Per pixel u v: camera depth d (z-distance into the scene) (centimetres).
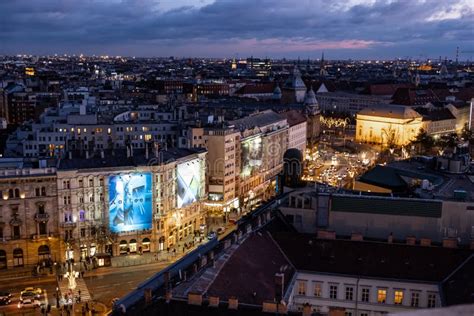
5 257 16875
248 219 12675
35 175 16850
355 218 11331
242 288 8419
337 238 10738
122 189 17862
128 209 18050
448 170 15738
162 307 7469
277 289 8819
